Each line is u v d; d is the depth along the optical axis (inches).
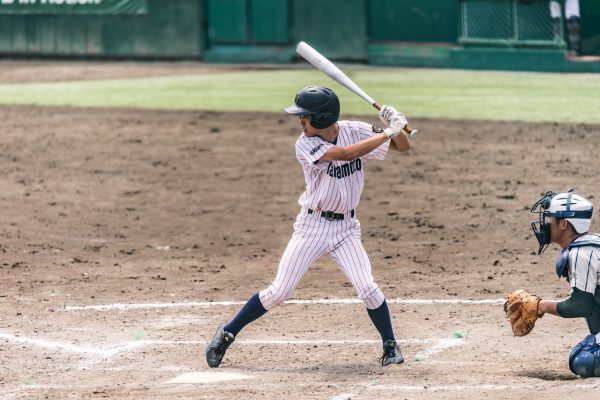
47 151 2536.9
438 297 1336.1
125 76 3905.0
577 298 882.8
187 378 976.9
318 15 4082.2
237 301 1341.0
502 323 1190.9
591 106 2972.4
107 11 4266.7
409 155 2423.7
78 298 1366.9
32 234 1774.1
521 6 3737.7
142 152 2524.6
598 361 895.7
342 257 990.4
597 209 1849.2
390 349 1011.3
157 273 1518.2
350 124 987.9
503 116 2851.9
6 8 4347.9
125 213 1947.6
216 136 2709.2
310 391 894.4
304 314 1268.5
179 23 4224.9
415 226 1804.9
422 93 3270.2
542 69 3737.7
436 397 844.0
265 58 4175.7
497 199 1975.9
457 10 3880.4
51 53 4350.4
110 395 908.6
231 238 1754.4
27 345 1136.8
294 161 2409.0
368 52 4028.1
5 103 3287.4
